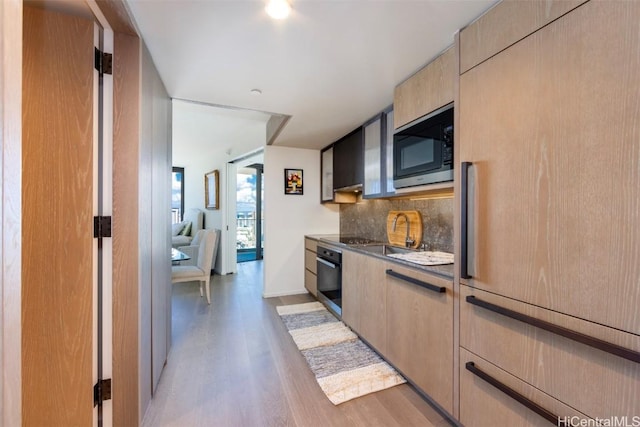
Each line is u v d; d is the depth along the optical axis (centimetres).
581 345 91
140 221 140
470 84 131
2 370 50
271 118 346
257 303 353
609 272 84
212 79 192
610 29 83
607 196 84
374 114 257
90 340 129
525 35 107
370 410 162
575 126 92
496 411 119
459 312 138
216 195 525
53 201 124
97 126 132
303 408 163
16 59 53
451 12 126
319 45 153
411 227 261
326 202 386
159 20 132
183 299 367
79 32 127
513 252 111
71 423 127
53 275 124
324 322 290
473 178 127
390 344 198
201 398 171
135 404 139
